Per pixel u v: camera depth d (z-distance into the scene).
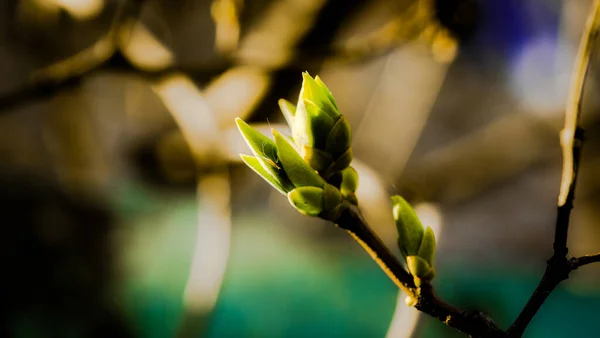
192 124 0.41
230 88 0.43
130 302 1.16
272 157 0.24
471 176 0.57
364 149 1.17
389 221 0.35
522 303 1.40
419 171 0.54
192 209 1.23
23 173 1.07
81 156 1.08
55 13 0.63
